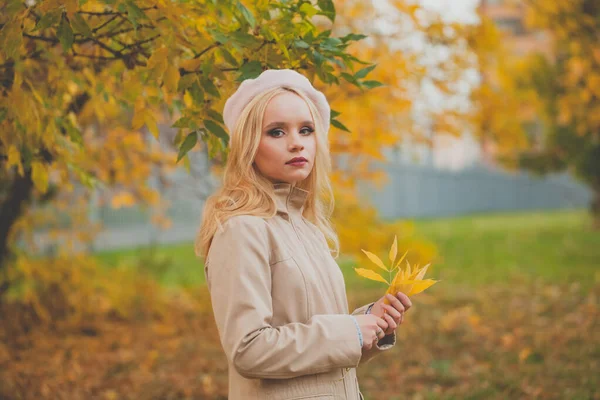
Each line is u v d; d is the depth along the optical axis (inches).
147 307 274.2
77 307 255.6
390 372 196.5
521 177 1400.1
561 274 380.5
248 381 69.5
